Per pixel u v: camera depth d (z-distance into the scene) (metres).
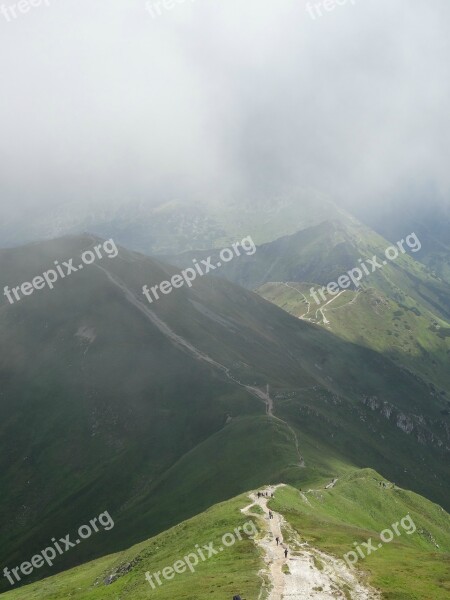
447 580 60.56
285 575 58.34
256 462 164.12
